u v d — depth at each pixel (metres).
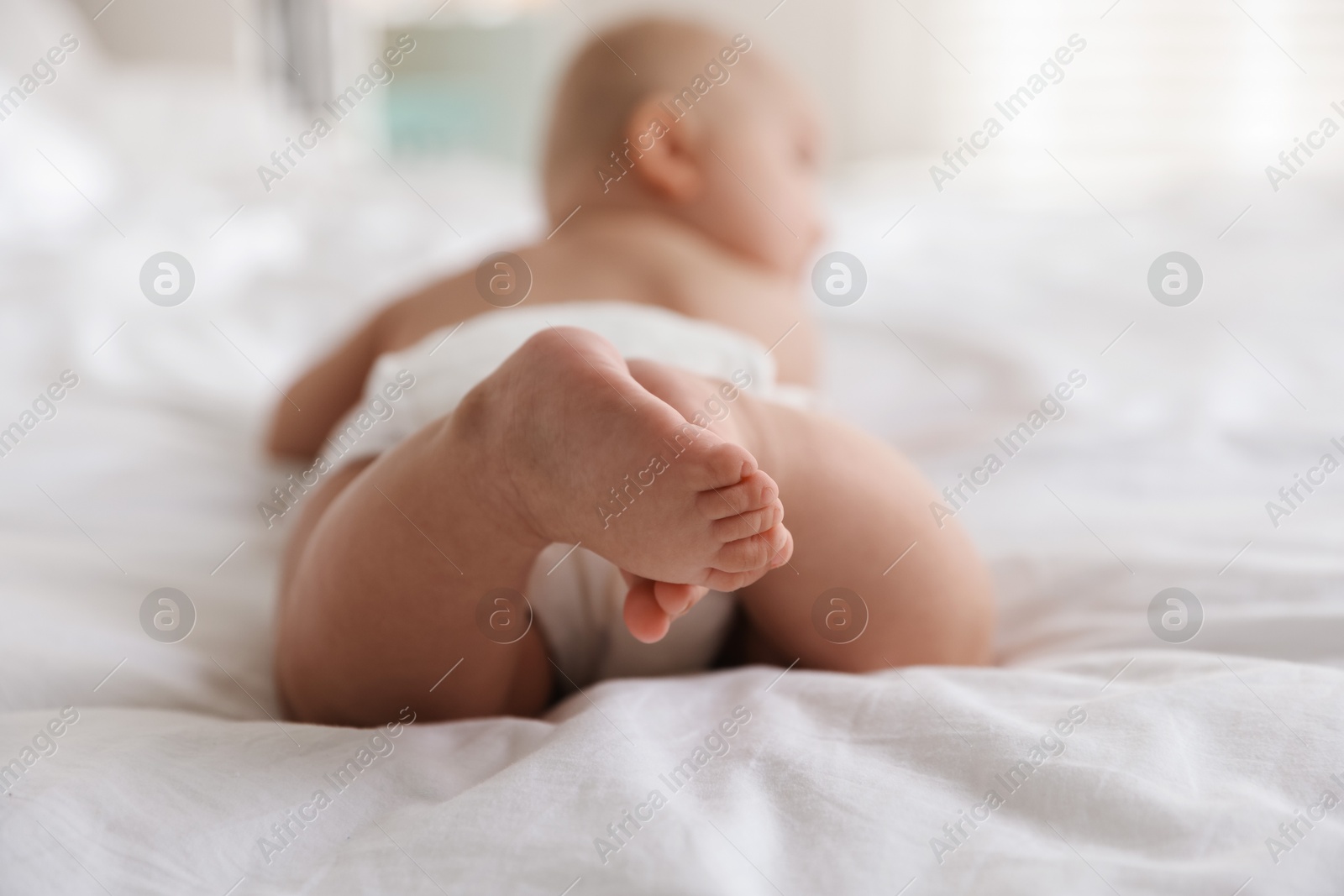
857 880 0.48
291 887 0.51
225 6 3.62
